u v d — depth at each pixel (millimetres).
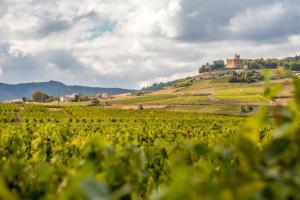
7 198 2410
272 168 2449
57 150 8133
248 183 2262
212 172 3760
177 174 2070
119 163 4082
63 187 3467
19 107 100812
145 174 4434
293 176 2309
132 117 84312
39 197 3680
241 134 2768
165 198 1997
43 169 3715
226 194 2162
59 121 65062
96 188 2139
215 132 20625
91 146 3938
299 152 2480
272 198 2160
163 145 6082
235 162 4176
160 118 82125
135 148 4520
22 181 4004
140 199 4551
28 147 11625
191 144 4621
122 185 3654
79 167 3824
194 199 2125
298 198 2158
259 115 2693
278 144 2463
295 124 2486
